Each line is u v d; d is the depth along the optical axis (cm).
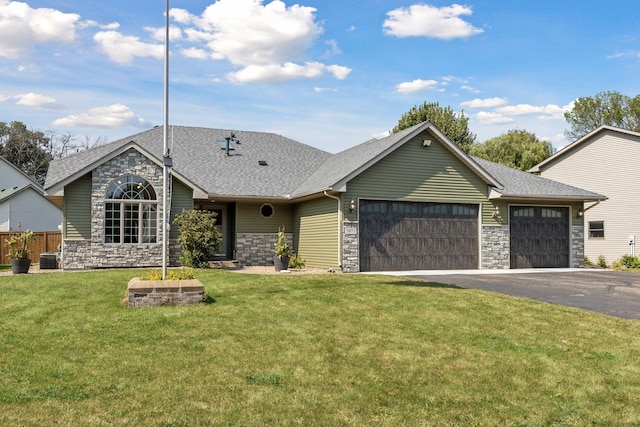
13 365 694
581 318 1041
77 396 598
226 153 2409
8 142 5872
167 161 1192
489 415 599
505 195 2077
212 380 664
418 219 2008
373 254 1925
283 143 2681
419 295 1237
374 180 1934
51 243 2661
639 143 2703
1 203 3738
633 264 2394
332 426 552
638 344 870
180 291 1094
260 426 542
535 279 1712
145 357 744
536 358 793
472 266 2091
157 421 541
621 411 622
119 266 1831
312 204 2073
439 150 2047
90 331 877
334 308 1085
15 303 1095
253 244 2155
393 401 625
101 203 1812
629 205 2745
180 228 1866
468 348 835
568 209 2283
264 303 1119
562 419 597
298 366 728
